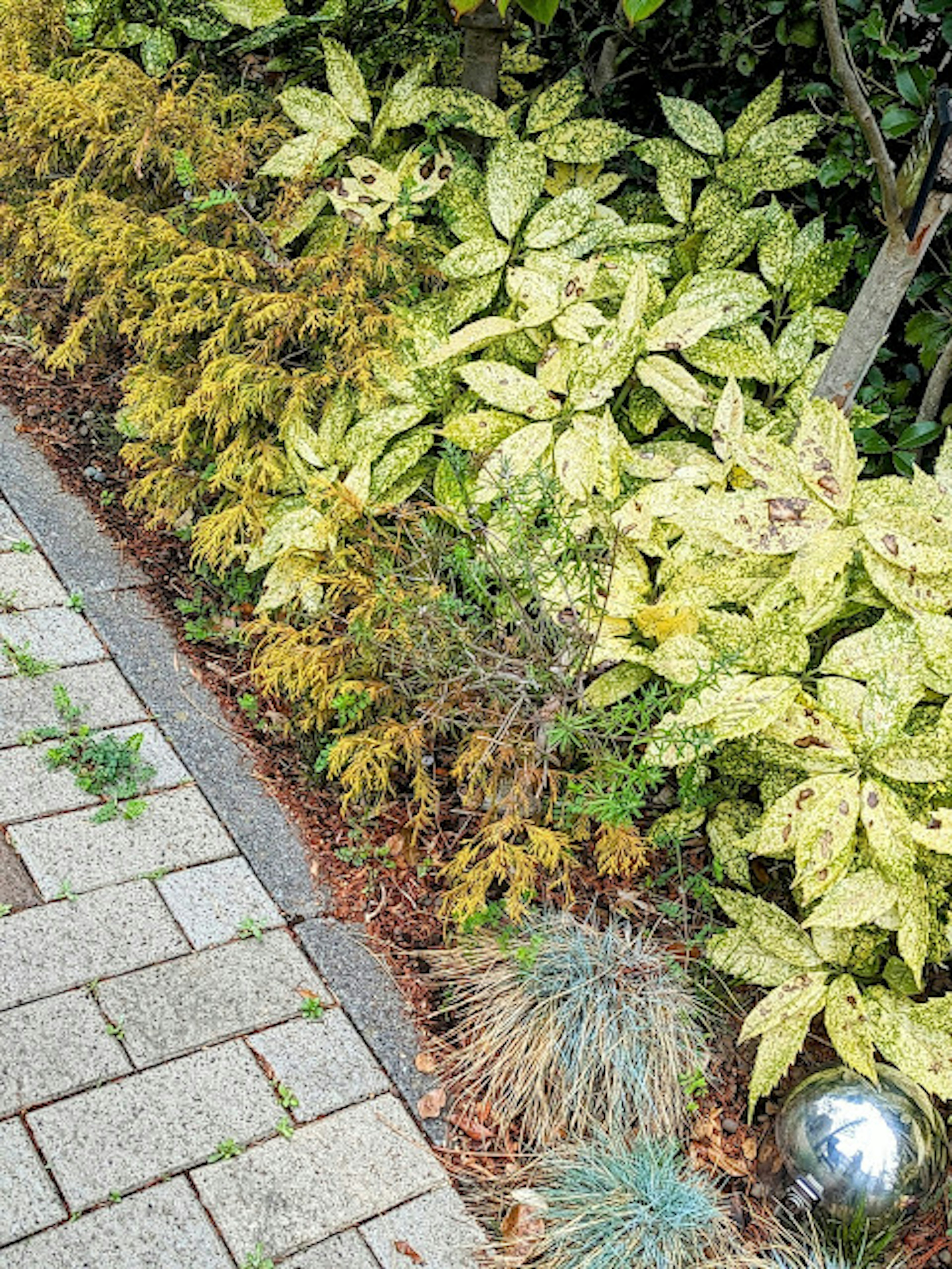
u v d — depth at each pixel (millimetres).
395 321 3348
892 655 2740
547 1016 2621
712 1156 2594
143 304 3600
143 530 3674
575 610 2879
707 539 2920
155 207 3795
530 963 2693
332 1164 2381
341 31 4059
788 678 2775
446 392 3447
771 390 3570
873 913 2594
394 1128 2477
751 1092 2594
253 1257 2201
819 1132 2441
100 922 2672
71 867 2764
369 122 3764
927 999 2939
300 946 2752
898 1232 2490
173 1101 2400
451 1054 2621
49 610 3357
